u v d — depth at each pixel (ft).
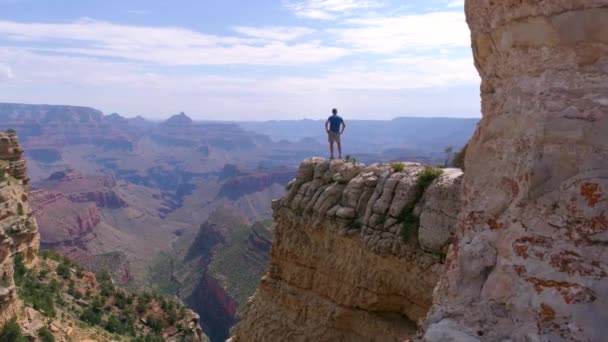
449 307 16.06
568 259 13.71
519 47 16.98
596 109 14.39
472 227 17.19
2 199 120.06
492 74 19.06
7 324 78.13
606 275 13.12
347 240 43.80
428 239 35.96
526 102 16.26
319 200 47.50
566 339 12.91
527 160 15.37
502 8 17.46
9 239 82.74
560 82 15.29
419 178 39.32
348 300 43.83
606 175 13.76
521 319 13.97
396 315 41.73
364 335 43.01
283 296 51.37
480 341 14.23
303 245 49.57
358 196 44.21
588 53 14.87
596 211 13.65
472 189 18.03
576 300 13.17
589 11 14.58
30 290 109.70
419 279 37.24
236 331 57.36
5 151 130.72
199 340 151.53
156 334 135.13
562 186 14.42
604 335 12.59
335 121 57.16
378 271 41.16
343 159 50.44
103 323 121.29
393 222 39.50
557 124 14.88
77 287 134.10
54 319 100.17
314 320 47.26
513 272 14.71
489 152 17.87
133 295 149.69
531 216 14.88
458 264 16.80
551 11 15.30
